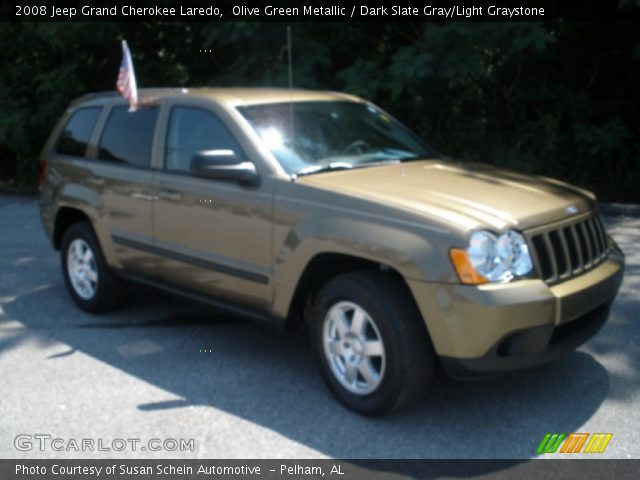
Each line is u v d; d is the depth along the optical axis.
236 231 4.82
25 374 4.98
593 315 4.52
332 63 11.52
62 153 6.54
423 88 10.77
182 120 5.39
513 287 3.87
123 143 5.87
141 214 5.54
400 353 4.00
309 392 4.62
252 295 4.80
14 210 11.30
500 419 4.23
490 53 10.80
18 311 6.36
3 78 12.98
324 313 4.37
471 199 4.25
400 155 5.36
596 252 4.58
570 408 4.35
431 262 3.88
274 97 5.40
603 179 11.37
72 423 4.28
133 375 4.94
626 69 11.53
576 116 11.41
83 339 5.64
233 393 4.63
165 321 6.03
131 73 5.71
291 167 4.74
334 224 4.27
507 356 3.91
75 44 12.07
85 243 6.18
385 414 4.21
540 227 4.14
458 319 3.83
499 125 11.92
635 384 4.65
